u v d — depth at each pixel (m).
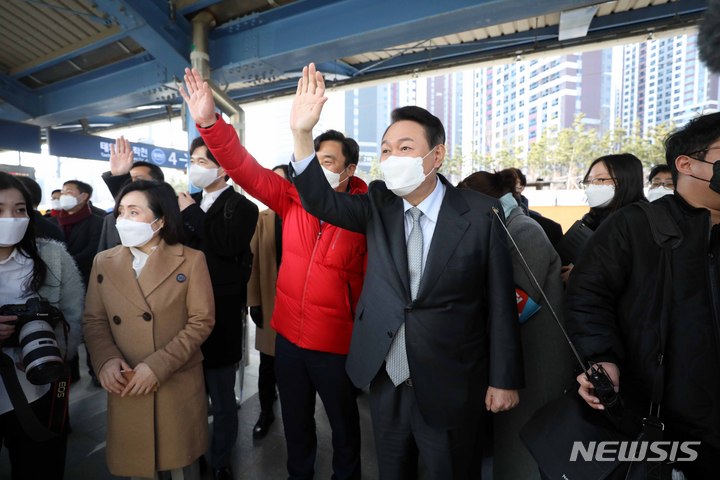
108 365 1.37
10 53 5.59
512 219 1.52
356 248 1.53
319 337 1.53
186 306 1.54
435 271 1.19
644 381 1.07
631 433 1.01
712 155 1.00
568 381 1.49
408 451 1.35
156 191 1.50
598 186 1.76
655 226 1.07
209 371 1.85
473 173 1.78
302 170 1.24
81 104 6.36
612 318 1.14
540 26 4.68
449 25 3.74
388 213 1.31
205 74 4.44
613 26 4.46
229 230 1.83
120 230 1.44
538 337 1.48
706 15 0.75
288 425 1.67
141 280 1.47
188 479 1.62
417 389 1.20
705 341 0.99
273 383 2.31
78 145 7.48
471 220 1.22
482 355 1.25
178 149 8.86
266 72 4.86
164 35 4.36
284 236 1.64
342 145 1.70
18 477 1.33
